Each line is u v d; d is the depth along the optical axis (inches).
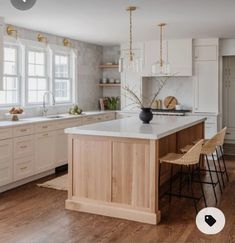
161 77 315.6
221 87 290.2
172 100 311.6
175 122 191.0
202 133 235.5
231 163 263.9
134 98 306.0
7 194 183.9
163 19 205.3
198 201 174.1
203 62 282.4
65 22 214.5
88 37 276.1
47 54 261.9
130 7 175.8
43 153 217.6
